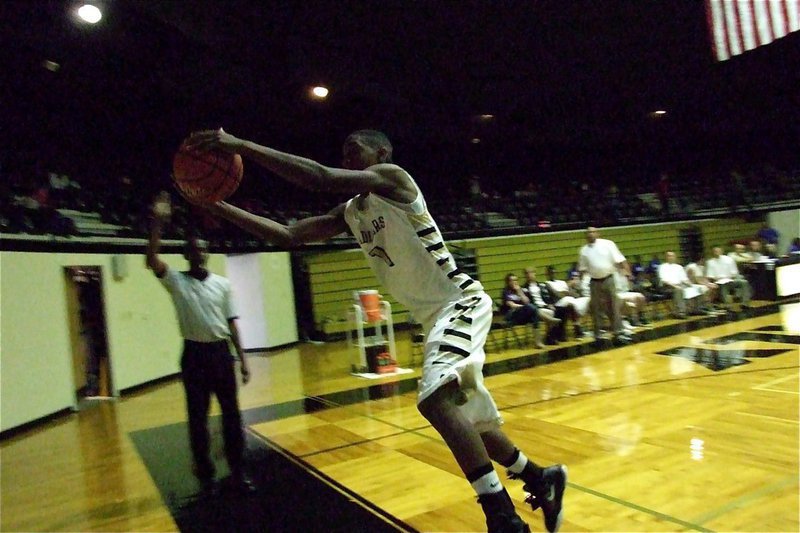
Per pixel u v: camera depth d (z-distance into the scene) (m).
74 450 5.93
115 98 13.78
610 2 14.75
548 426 5.03
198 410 4.26
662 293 12.66
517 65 17.50
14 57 11.50
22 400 7.30
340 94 16.31
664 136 23.45
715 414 4.92
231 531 3.42
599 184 23.11
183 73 13.81
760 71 19.47
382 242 2.45
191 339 4.17
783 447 3.98
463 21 14.91
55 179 12.55
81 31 11.23
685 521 2.98
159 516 3.78
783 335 8.64
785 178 22.14
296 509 3.69
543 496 2.62
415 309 2.52
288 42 14.28
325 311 16.34
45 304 7.96
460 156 22.22
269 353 14.05
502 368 8.31
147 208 14.11
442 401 2.27
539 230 17.66
